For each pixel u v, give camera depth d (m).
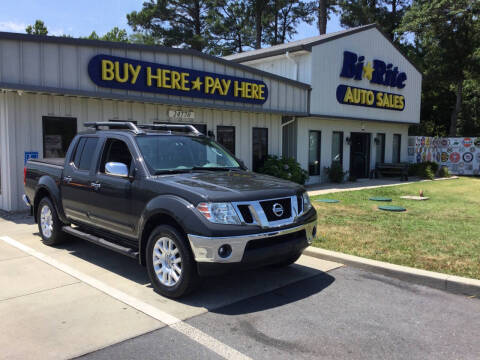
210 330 3.87
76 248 6.79
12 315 4.14
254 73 13.86
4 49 8.70
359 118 18.56
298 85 15.52
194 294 4.80
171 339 3.68
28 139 9.61
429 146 24.03
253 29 38.81
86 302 4.50
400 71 21.00
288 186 5.02
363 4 33.81
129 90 10.77
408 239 7.18
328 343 3.65
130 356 3.38
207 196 4.30
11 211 9.56
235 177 5.20
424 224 8.53
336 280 5.38
